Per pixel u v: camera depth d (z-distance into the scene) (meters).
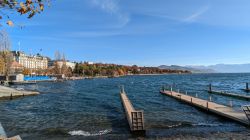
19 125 26.03
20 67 155.12
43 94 65.12
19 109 38.19
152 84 120.31
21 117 30.95
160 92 67.62
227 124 25.58
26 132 22.98
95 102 46.41
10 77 116.69
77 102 46.62
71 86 104.44
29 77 131.12
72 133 22.38
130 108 31.70
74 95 62.06
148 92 71.12
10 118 30.30
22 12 5.80
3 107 40.62
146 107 38.97
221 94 59.84
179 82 138.38
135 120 22.03
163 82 141.12
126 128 24.17
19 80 119.38
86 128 24.23
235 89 80.62
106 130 23.39
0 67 101.81
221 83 121.50
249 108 25.84
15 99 53.06
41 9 5.95
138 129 21.97
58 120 28.50
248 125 23.77
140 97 55.97
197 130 23.09
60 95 62.22
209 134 21.64
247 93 65.25
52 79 154.12
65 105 42.25
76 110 36.16
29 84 117.25
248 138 20.30
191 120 27.80
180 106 39.84
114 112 34.12
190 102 40.06
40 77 142.38
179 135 21.36
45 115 32.19
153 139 20.19
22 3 5.73
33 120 28.78
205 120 27.77
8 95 54.50
